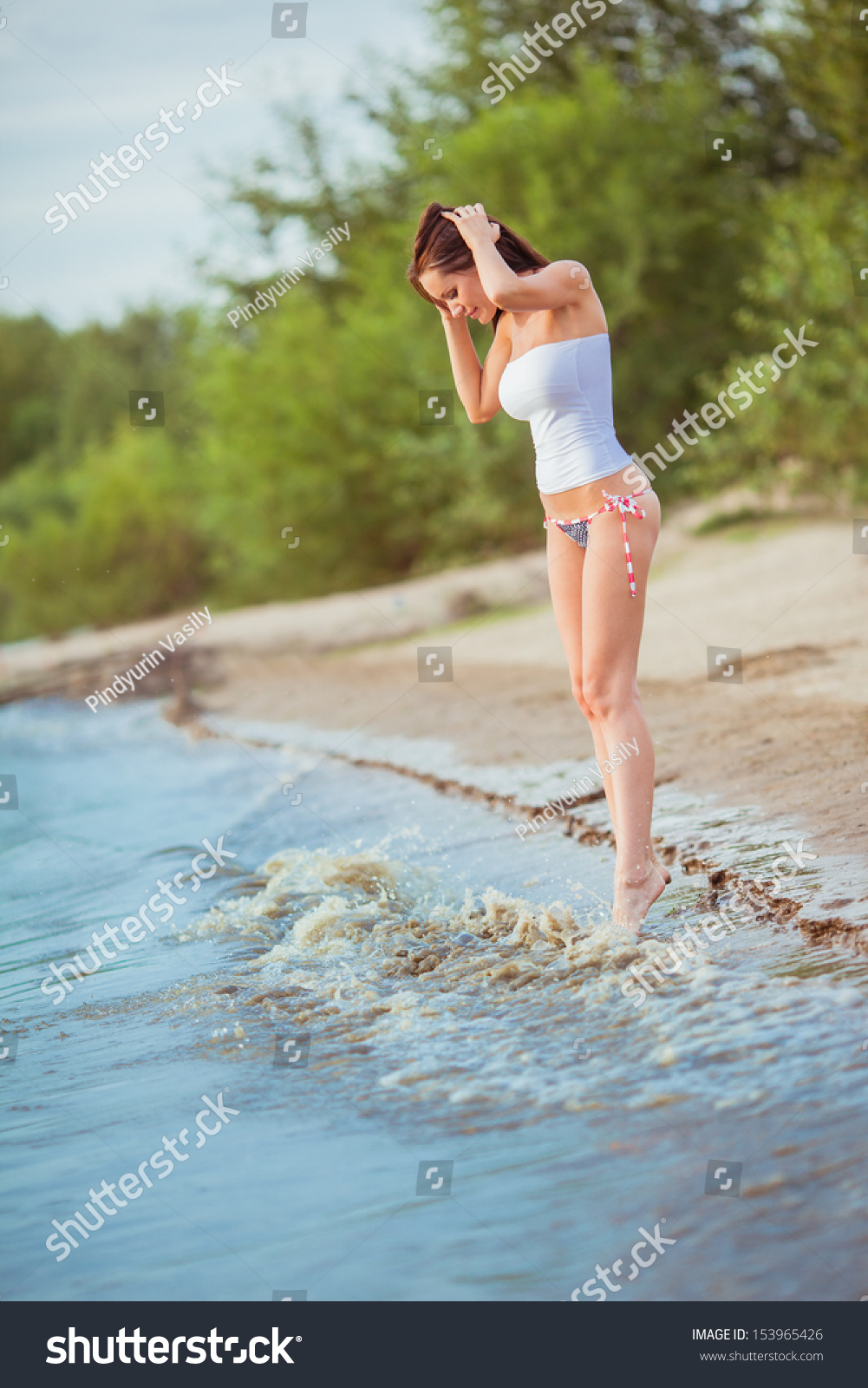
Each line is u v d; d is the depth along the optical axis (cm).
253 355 4053
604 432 745
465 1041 607
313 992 718
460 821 1095
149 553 4831
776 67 3553
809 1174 439
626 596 730
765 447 2517
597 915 776
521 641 2180
